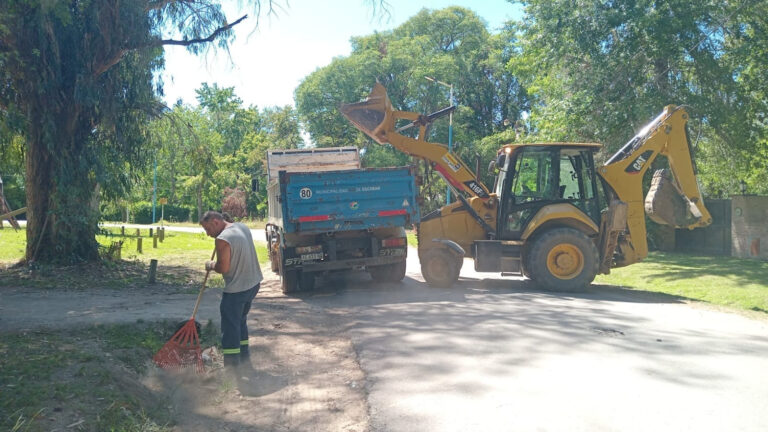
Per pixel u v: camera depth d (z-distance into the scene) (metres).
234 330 6.13
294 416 4.96
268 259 20.66
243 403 5.29
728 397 5.07
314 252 11.70
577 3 18.31
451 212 12.97
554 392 5.20
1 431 3.81
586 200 12.39
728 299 11.20
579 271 11.70
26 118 13.07
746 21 18.05
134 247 25.27
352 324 8.38
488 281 13.73
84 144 15.09
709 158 21.67
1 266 15.21
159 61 15.68
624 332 7.64
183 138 18.28
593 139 19.86
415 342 7.13
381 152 43.72
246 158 65.75
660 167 20.47
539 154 12.54
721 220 19.44
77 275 14.05
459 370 5.90
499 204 12.59
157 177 61.19
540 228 12.34
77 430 4.01
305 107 46.50
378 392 5.33
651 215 12.69
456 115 45.28
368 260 11.94
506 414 4.69
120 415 4.36
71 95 14.47
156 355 5.98
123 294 11.57
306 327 8.35
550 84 22.16
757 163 22.77
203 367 6.05
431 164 13.20
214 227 6.43
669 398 5.04
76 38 13.91
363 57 44.97
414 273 15.50
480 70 50.47
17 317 8.37
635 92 18.80
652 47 17.89
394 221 12.06
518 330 7.69
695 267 15.74
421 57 45.16
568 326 7.97
